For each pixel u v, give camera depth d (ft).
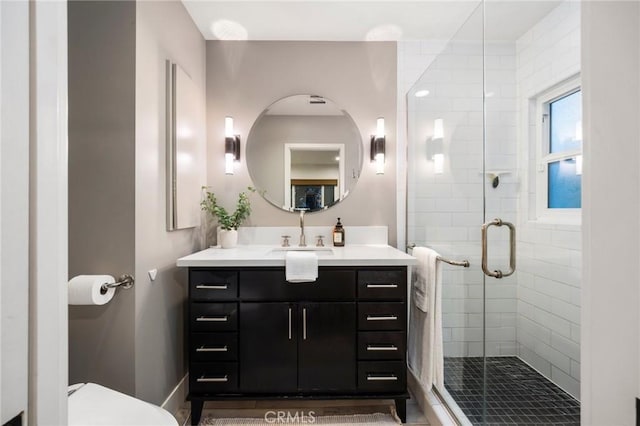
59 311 1.34
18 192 1.17
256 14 6.53
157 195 5.20
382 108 7.59
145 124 4.80
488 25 4.57
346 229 7.55
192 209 6.44
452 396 5.34
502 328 4.27
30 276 1.21
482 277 4.61
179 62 6.03
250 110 7.52
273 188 7.58
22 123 1.19
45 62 1.28
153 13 5.02
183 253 6.24
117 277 4.53
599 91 1.40
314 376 5.42
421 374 5.95
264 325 5.42
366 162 7.57
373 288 5.48
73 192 4.55
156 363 5.19
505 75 4.27
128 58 4.52
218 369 5.38
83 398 3.53
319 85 7.56
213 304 5.41
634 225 1.36
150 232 4.98
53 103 1.32
